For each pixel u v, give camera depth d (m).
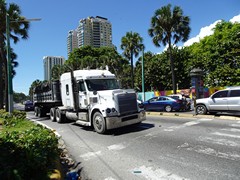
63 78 14.42
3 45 22.89
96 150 7.65
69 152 7.47
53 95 16.42
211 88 30.34
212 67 34.41
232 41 32.12
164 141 8.32
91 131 11.31
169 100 20.38
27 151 4.42
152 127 11.46
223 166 5.51
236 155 6.29
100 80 11.91
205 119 13.73
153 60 42.69
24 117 15.26
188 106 20.77
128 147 7.78
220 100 15.02
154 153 6.89
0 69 27.25
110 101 10.42
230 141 7.88
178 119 14.19
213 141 7.97
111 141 8.87
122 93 10.45
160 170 5.49
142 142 8.36
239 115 15.09
